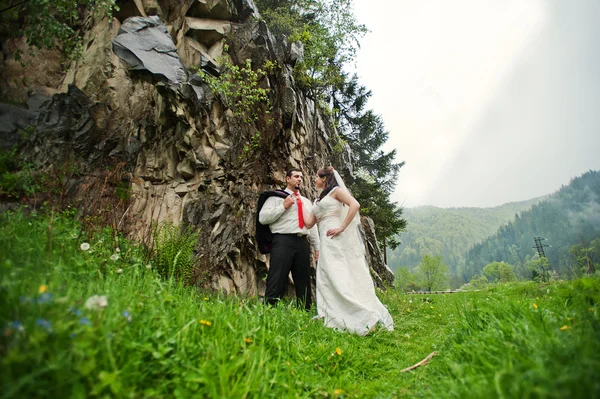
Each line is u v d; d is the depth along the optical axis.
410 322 4.61
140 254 4.38
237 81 7.06
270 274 4.82
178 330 1.94
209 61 7.12
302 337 2.96
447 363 2.17
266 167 7.23
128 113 6.47
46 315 1.46
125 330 1.65
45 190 4.86
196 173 6.20
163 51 6.24
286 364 2.21
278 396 1.89
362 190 18.09
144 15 7.40
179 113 5.95
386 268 15.94
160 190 5.99
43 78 6.61
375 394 2.12
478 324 2.80
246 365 1.91
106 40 6.97
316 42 9.91
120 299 1.99
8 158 5.01
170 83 5.89
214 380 1.67
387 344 3.50
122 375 1.44
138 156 6.12
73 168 5.36
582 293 2.44
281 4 11.22
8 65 6.35
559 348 1.59
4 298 1.52
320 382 2.23
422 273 53.91
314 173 8.89
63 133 5.65
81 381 1.33
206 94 6.46
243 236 6.23
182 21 7.64
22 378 1.13
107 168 5.60
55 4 5.12
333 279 4.16
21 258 2.37
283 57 7.95
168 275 4.32
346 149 13.65
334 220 4.53
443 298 8.68
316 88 9.84
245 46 7.66
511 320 2.35
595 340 1.57
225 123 6.70
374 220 18.09
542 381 1.25
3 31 6.46
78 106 6.08
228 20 8.11
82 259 2.98
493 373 1.64
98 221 4.49
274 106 7.47
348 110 20.64
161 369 1.63
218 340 2.02
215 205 6.05
